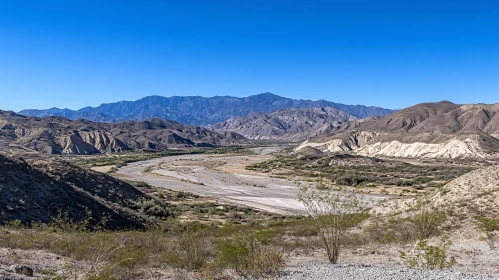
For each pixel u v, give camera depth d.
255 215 49.75
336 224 14.85
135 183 73.81
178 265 13.09
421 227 21.19
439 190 30.42
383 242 19.55
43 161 47.16
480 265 12.94
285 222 34.12
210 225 37.84
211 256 14.65
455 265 12.97
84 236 19.89
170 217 44.56
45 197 31.25
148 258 14.60
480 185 27.39
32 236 17.98
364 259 14.87
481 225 19.75
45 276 10.49
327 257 15.44
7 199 28.20
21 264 11.23
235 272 12.01
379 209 32.00
